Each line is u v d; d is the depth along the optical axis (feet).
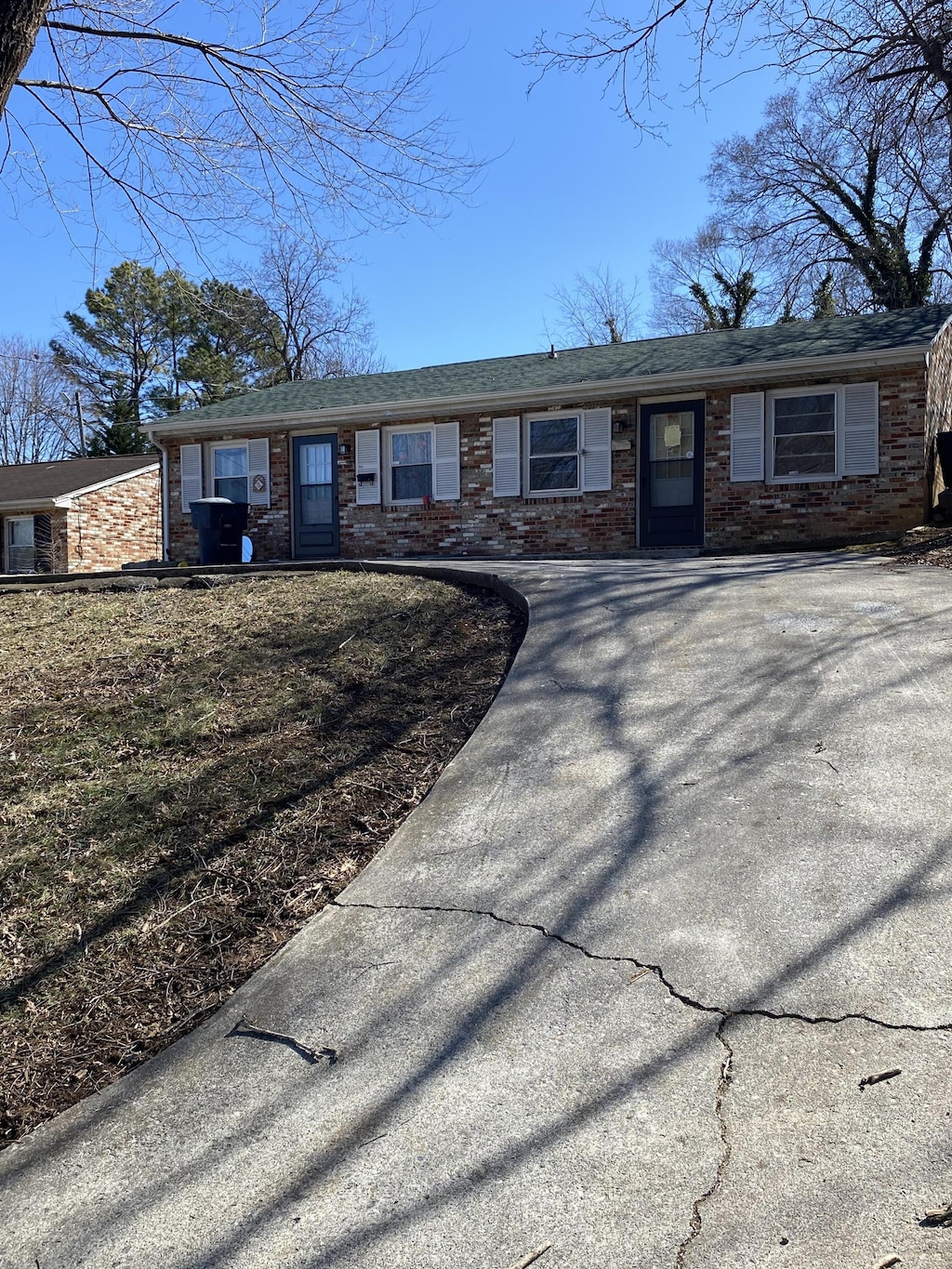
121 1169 8.39
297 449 53.88
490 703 18.16
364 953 10.96
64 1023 10.62
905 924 10.02
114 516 70.44
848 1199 6.95
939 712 15.26
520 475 48.14
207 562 52.49
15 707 19.19
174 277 29.43
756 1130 7.68
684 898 11.04
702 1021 9.02
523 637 21.68
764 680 17.61
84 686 20.12
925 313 46.03
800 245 90.68
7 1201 8.23
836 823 12.27
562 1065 8.73
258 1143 8.41
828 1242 6.64
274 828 13.89
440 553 50.03
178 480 56.85
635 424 45.60
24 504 67.05
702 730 15.71
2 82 16.69
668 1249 6.77
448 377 54.65
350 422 51.96
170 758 16.30
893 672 17.22
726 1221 6.91
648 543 45.62
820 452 42.32
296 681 19.25
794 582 25.67
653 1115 7.98
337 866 12.99
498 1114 8.27
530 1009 9.55
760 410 42.98
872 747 14.29
